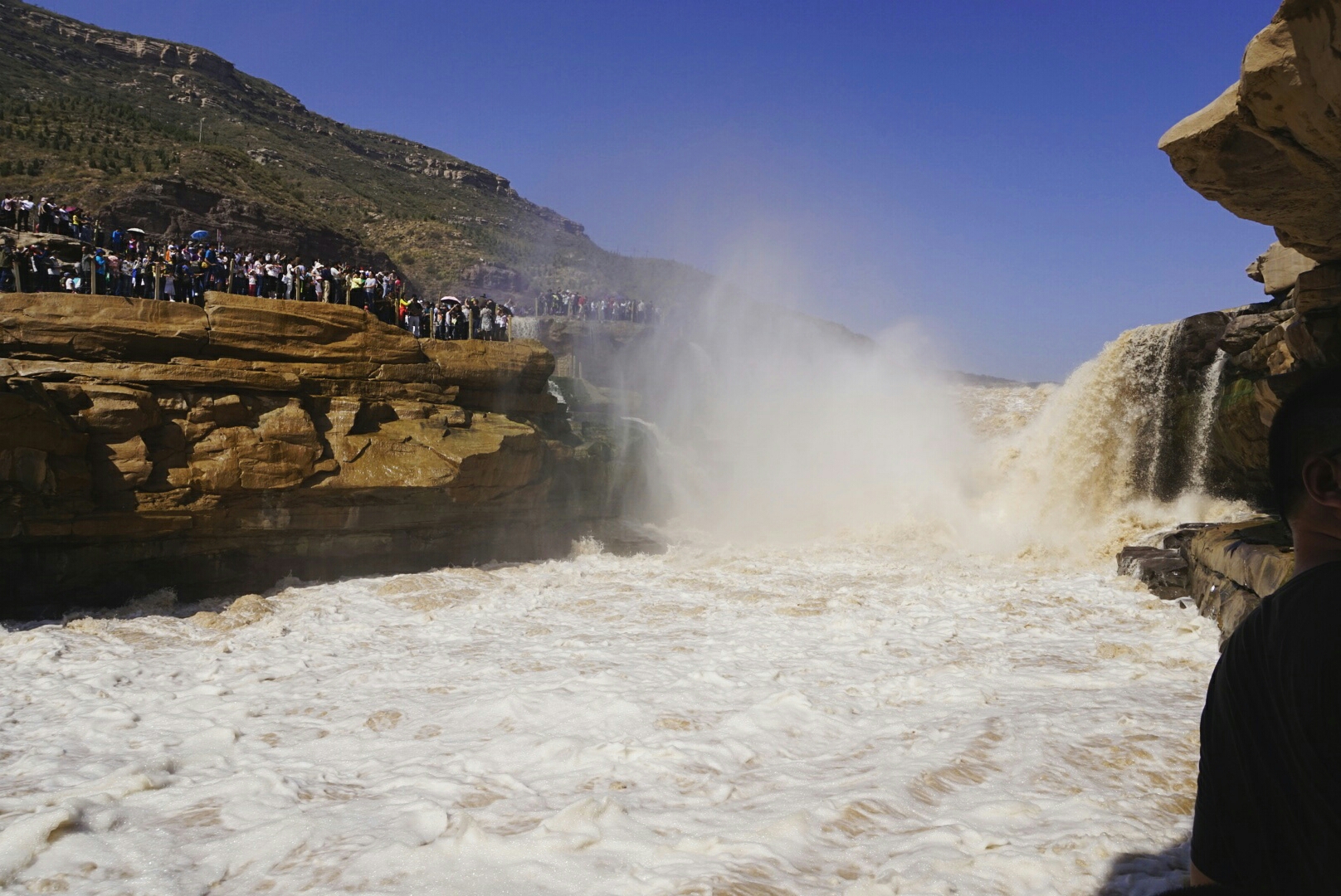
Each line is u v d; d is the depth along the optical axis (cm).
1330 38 546
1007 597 1664
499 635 1388
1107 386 2364
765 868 531
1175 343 2208
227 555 1678
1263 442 1897
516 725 894
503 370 2167
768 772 743
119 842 602
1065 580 1858
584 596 1733
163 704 1009
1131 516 2255
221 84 11869
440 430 1941
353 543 1839
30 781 749
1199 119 770
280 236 5894
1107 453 2384
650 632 1402
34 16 10794
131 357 1580
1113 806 632
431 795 689
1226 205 891
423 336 2336
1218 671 216
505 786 707
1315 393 205
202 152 6738
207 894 531
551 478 2233
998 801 646
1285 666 190
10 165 5309
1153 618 1448
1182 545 1781
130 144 6481
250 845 595
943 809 640
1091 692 1002
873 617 1482
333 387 1820
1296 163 723
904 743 814
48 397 1405
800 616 1523
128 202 5222
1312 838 184
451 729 893
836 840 581
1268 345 1758
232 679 1122
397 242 8481
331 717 954
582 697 980
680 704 958
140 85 10556
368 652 1275
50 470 1375
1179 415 2234
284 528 1712
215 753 827
